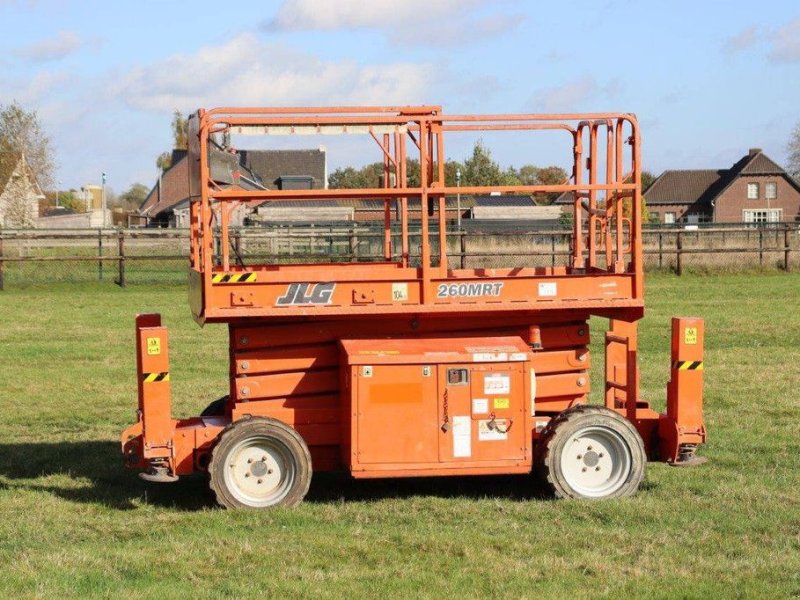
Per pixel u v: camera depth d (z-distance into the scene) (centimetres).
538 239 3012
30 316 2380
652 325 2173
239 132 851
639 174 881
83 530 812
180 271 3250
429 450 852
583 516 825
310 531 789
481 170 4112
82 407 1376
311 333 887
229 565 708
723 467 1012
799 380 1522
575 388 927
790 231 3550
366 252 2905
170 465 870
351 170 4703
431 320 895
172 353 1814
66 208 10050
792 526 803
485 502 873
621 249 945
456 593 648
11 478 1008
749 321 2227
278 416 885
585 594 646
